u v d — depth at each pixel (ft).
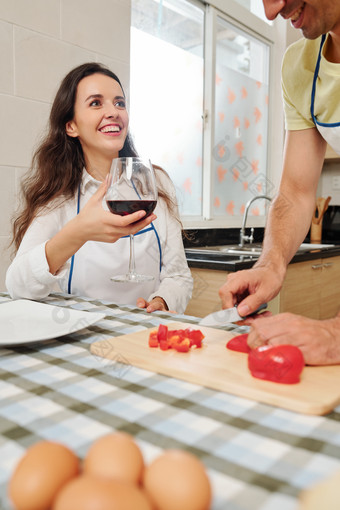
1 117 5.65
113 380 1.98
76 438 1.46
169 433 1.50
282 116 11.43
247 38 10.69
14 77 5.73
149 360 2.14
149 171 3.05
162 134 8.52
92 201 3.16
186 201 9.33
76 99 4.53
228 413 1.66
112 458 1.10
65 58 6.32
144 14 7.92
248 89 10.87
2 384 1.93
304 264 8.00
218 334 2.65
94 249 4.57
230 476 1.25
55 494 1.05
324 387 1.82
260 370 1.91
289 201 4.04
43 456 1.10
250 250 9.01
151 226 4.83
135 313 3.33
